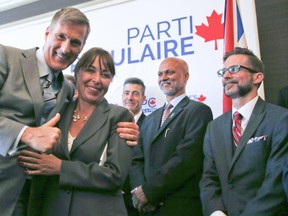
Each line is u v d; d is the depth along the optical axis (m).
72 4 3.26
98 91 1.23
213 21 2.47
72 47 1.18
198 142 1.80
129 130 1.20
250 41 2.27
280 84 2.30
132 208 2.01
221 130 1.65
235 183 1.48
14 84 1.05
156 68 2.65
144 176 1.96
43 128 0.99
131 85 2.48
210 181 1.60
